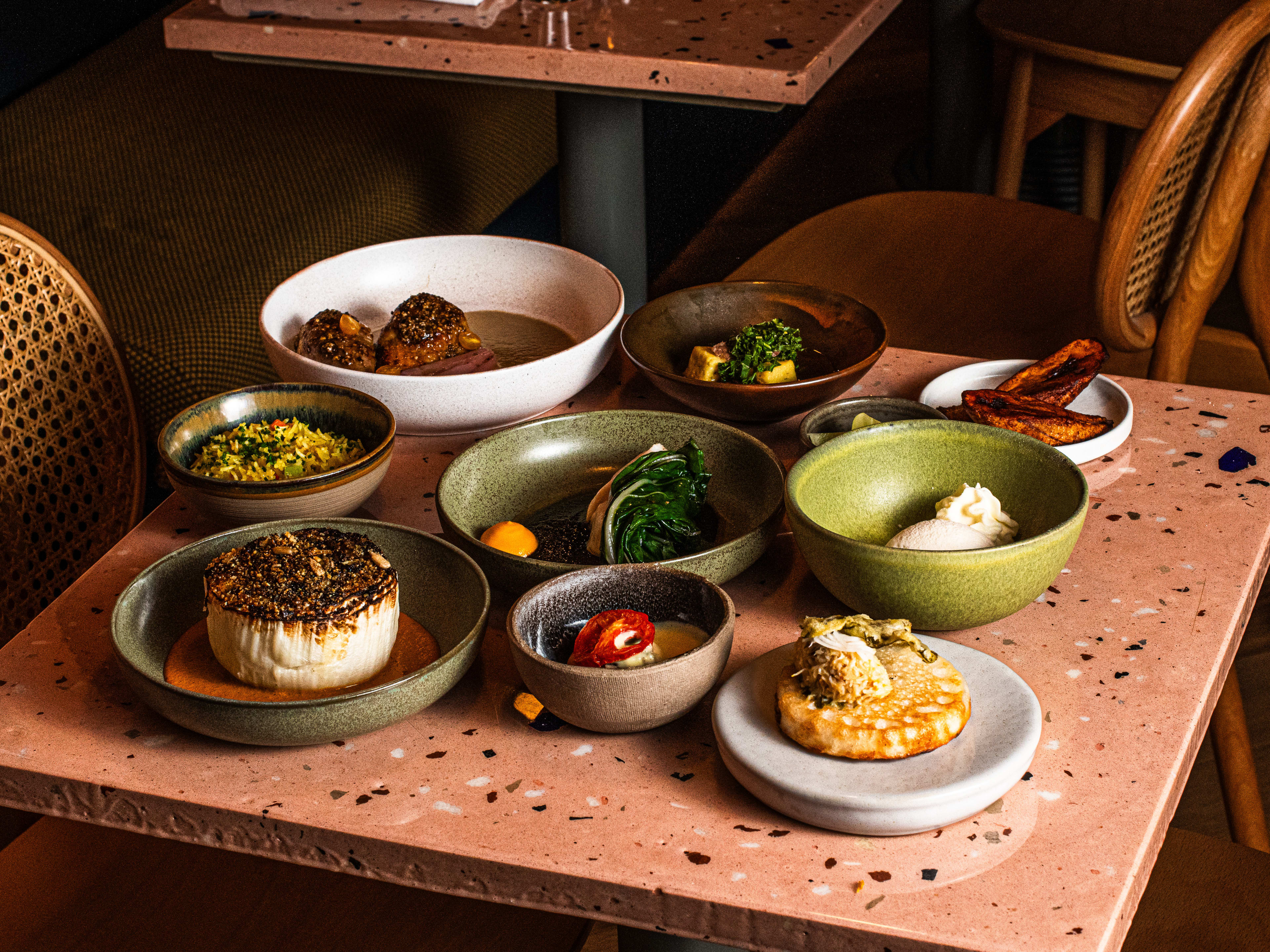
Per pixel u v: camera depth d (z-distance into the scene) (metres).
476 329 1.26
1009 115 2.20
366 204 2.12
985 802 0.67
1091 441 1.01
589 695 0.71
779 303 1.21
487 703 0.79
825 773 0.68
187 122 2.33
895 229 1.81
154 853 1.02
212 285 1.88
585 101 1.41
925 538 0.85
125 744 0.77
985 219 1.81
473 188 2.35
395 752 0.75
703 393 1.05
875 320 1.13
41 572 1.23
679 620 0.79
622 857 0.67
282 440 0.98
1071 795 0.70
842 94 3.27
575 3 1.47
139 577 0.83
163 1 2.84
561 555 0.93
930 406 1.03
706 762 0.74
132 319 1.79
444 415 1.07
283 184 2.13
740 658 0.83
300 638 0.77
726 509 0.97
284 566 0.80
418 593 0.87
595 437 1.04
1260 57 1.29
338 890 0.99
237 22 1.42
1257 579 0.91
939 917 0.62
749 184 3.03
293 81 2.47
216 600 0.78
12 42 2.42
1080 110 2.12
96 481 1.28
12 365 1.20
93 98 2.40
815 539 0.81
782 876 0.65
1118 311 1.38
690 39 1.33
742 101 1.26
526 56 1.31
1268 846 1.29
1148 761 0.72
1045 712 0.76
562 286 1.27
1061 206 2.79
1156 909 0.98
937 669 0.73
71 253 1.95
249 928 0.96
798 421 1.12
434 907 0.98
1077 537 0.81
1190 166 1.42
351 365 1.13
